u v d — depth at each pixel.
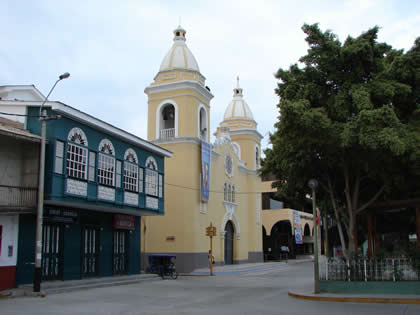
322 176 19.38
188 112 32.97
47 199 17.59
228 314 12.15
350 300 15.03
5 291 15.89
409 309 12.94
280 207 54.06
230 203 38.72
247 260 41.78
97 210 22.36
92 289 18.95
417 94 16.98
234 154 40.91
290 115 15.80
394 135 14.46
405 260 16.28
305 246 62.44
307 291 17.30
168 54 34.88
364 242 30.11
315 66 17.89
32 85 24.50
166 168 32.47
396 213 19.97
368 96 15.80
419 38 17.22
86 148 19.92
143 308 13.65
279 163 19.42
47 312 12.44
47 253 18.94
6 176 17.67
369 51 16.52
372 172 17.02
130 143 23.62
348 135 15.27
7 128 16.44
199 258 31.81
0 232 16.75
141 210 24.02
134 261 25.45
